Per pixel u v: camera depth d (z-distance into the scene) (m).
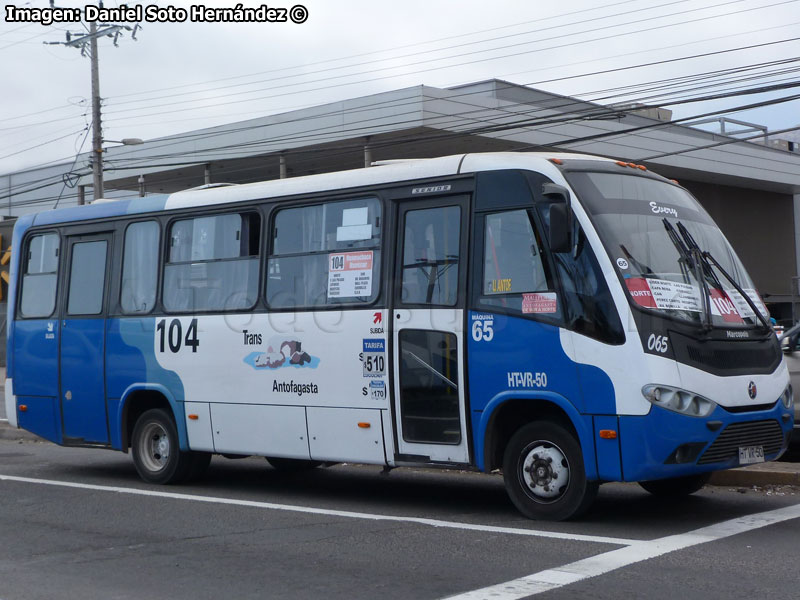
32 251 12.91
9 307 13.03
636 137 36.69
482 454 8.62
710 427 7.92
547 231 8.39
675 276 8.31
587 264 8.17
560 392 8.18
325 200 10.00
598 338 8.02
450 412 8.84
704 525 8.23
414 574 6.69
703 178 42.59
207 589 6.39
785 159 44.44
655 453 7.77
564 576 6.52
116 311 11.80
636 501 9.58
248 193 10.68
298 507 9.62
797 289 48.84
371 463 9.41
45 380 12.48
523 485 8.59
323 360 9.77
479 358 8.67
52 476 12.30
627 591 6.12
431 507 9.55
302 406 9.92
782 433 8.69
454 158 9.13
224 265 10.81
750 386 8.32
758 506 9.18
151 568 7.02
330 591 6.29
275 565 7.04
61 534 8.34
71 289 12.36
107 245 12.04
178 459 11.21
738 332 8.43
